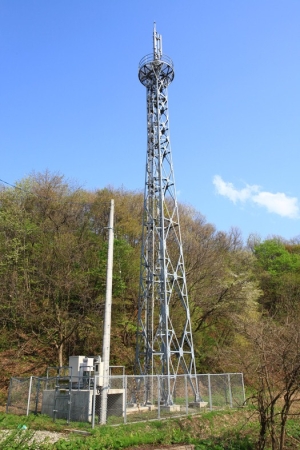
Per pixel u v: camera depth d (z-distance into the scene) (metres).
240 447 12.40
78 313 31.08
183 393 23.33
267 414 11.71
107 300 16.62
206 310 36.41
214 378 22.41
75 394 16.38
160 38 28.19
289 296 42.31
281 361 10.92
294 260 50.06
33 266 32.28
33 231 34.09
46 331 29.62
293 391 10.83
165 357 21.78
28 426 14.34
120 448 11.38
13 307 29.23
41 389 20.31
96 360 18.20
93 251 36.16
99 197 43.06
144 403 19.38
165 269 23.03
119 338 33.06
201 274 38.12
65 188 40.12
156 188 25.44
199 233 49.94
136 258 35.19
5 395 23.56
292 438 12.59
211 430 15.13
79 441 11.30
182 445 12.21
